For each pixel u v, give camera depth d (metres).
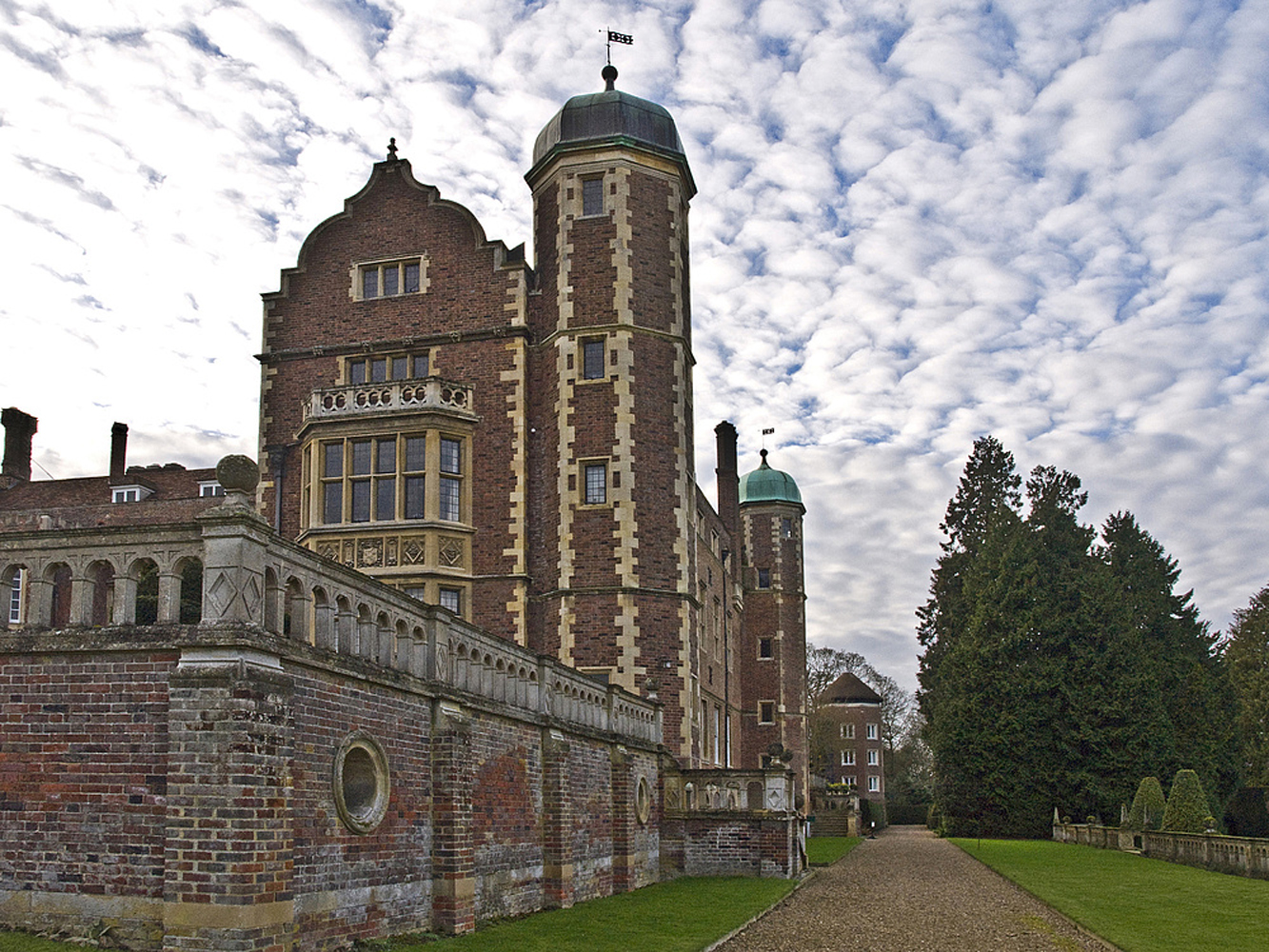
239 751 9.38
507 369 29.09
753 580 57.00
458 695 13.75
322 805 10.66
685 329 30.94
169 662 9.80
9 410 41.44
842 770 103.88
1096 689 45.31
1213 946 14.12
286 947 9.76
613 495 28.00
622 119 30.28
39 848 9.84
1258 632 62.47
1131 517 57.97
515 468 28.50
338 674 11.09
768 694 55.38
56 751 9.92
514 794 15.96
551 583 28.02
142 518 32.91
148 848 9.58
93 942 9.51
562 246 29.62
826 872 27.25
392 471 27.91
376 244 30.50
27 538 10.34
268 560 10.16
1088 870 26.91
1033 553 49.00
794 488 58.56
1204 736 49.88
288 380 30.20
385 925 11.85
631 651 27.23
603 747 20.23
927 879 25.48
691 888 21.23
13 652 10.11
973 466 59.62
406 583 27.30
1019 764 46.00
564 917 15.71
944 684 49.31
